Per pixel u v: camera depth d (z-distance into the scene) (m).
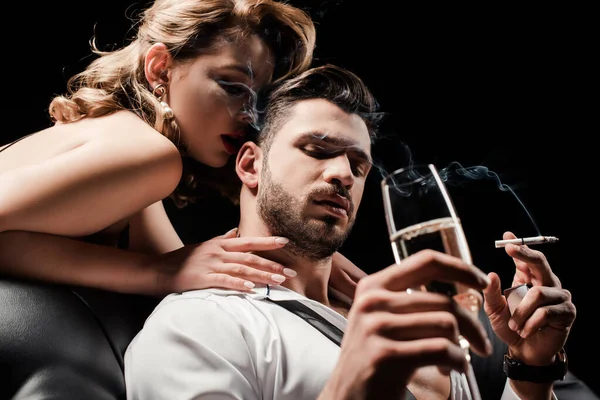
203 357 1.15
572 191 2.60
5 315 1.14
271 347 1.20
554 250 2.59
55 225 1.29
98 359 1.19
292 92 1.46
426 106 2.63
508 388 1.28
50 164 1.30
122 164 1.33
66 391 1.10
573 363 2.56
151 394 1.16
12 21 2.43
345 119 1.42
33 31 2.44
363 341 0.78
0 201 1.24
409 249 0.90
